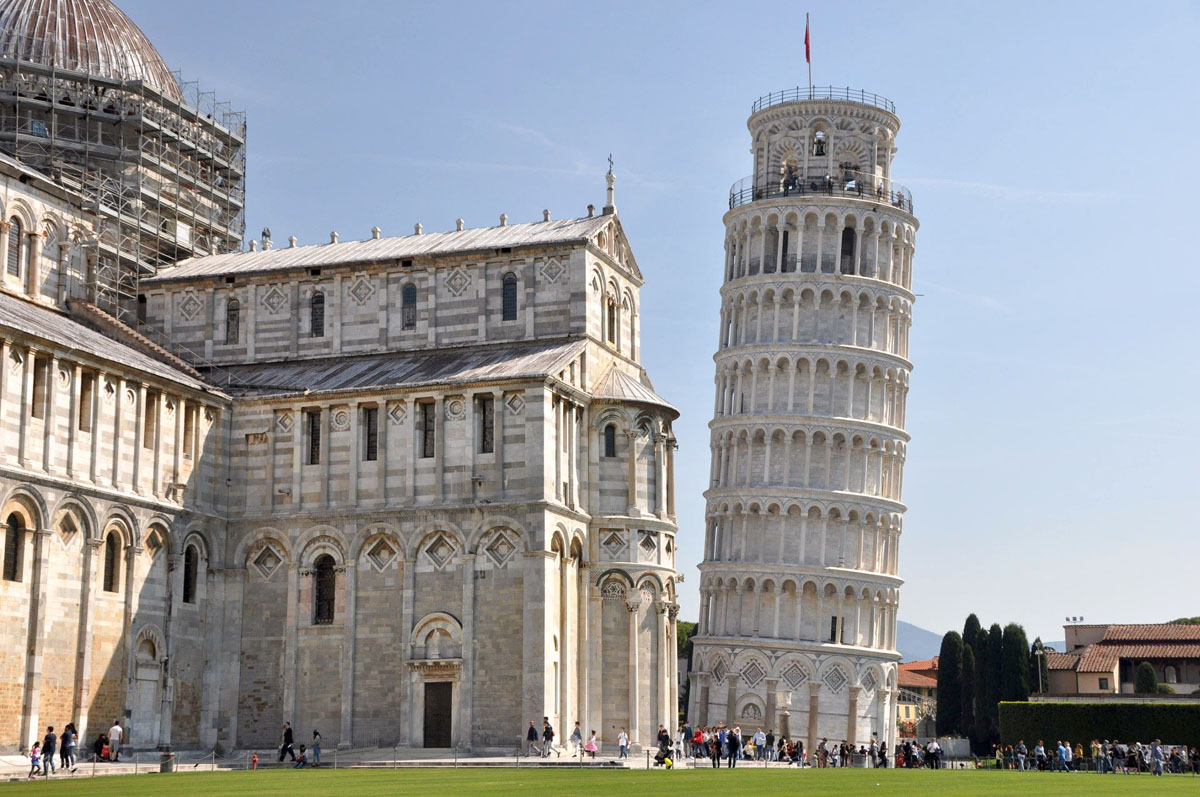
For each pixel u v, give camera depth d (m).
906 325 153.62
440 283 97.12
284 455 91.25
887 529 147.50
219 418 91.69
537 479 85.75
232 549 91.00
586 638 89.56
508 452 86.75
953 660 171.25
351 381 92.56
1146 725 130.75
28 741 74.94
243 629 90.25
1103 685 178.88
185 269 103.75
